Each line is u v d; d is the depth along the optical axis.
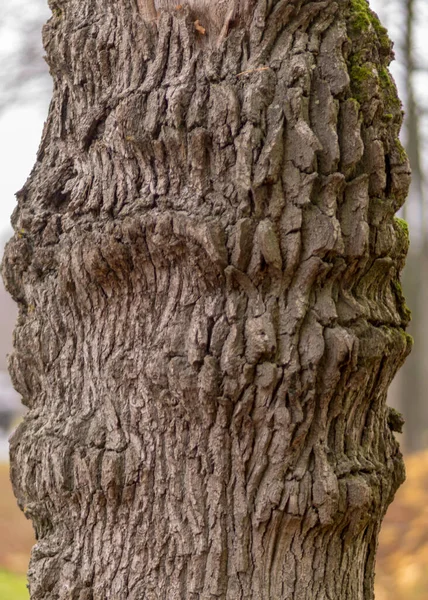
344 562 2.08
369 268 2.06
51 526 2.14
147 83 2.07
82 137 2.12
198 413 2.03
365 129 2.06
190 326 2.04
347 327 2.04
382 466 2.09
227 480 2.04
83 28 2.13
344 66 2.04
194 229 2.01
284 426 2.02
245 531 2.04
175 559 2.05
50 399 2.14
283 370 2.01
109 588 2.07
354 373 2.04
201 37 2.07
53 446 2.10
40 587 2.10
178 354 2.04
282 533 2.04
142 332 2.07
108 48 2.11
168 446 2.05
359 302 2.05
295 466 2.03
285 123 2.03
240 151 2.02
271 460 2.03
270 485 2.03
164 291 2.06
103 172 2.10
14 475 2.18
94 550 2.09
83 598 2.09
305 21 2.06
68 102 2.16
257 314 2.02
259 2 2.05
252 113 2.02
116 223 2.06
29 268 2.16
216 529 2.04
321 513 2.02
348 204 2.04
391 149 2.09
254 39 2.05
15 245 2.16
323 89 2.04
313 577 2.05
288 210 2.02
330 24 2.06
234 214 2.02
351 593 2.09
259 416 2.02
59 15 2.18
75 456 2.09
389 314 2.09
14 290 2.19
